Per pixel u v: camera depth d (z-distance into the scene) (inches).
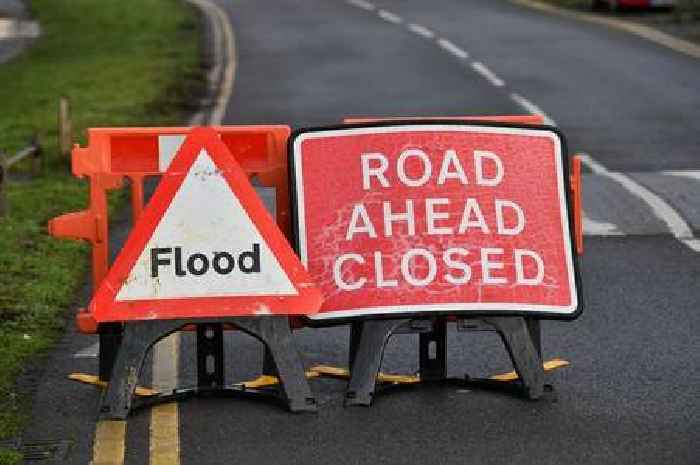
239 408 636.1
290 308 633.0
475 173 656.4
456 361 709.9
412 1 3479.3
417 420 614.9
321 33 2787.9
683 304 829.8
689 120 1691.7
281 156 679.1
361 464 560.7
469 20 2987.2
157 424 614.9
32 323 796.0
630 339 750.5
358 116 1761.8
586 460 561.0
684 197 1175.0
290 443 587.8
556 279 652.1
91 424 617.3
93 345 752.3
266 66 2306.8
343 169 655.8
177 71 2228.1
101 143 674.2
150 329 633.6
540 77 2105.1
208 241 634.2
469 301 640.4
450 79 2095.2
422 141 658.2
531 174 661.9
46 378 688.4
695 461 558.6
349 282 644.1
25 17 3302.2
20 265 940.0
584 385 665.6
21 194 1248.8
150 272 633.0
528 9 3257.9
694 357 713.0
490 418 615.5
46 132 1658.5
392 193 651.5
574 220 676.1
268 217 636.7
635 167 1365.7
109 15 3186.5
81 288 895.7
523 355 644.1
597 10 3208.7
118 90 2022.6
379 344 642.8
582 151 1477.6
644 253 982.4
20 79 2212.1
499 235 650.2
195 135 636.1
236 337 764.6
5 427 611.5
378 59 2352.4
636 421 609.6
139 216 679.1
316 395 655.1
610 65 2229.3
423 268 644.1
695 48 2442.2
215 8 3435.0
